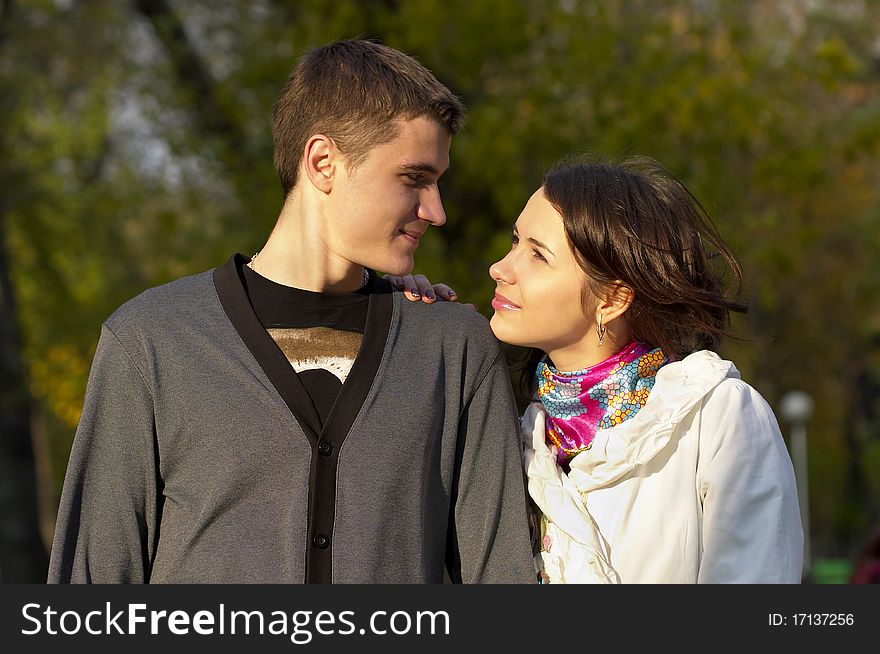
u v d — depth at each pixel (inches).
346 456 161.6
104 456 161.9
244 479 159.3
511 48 577.0
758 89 639.1
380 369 167.3
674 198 184.4
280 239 171.6
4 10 720.3
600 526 172.2
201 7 687.7
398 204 165.5
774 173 631.8
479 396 177.2
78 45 730.2
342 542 159.3
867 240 1157.1
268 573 157.2
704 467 169.0
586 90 610.2
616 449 171.8
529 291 177.9
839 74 653.3
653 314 179.8
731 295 191.2
